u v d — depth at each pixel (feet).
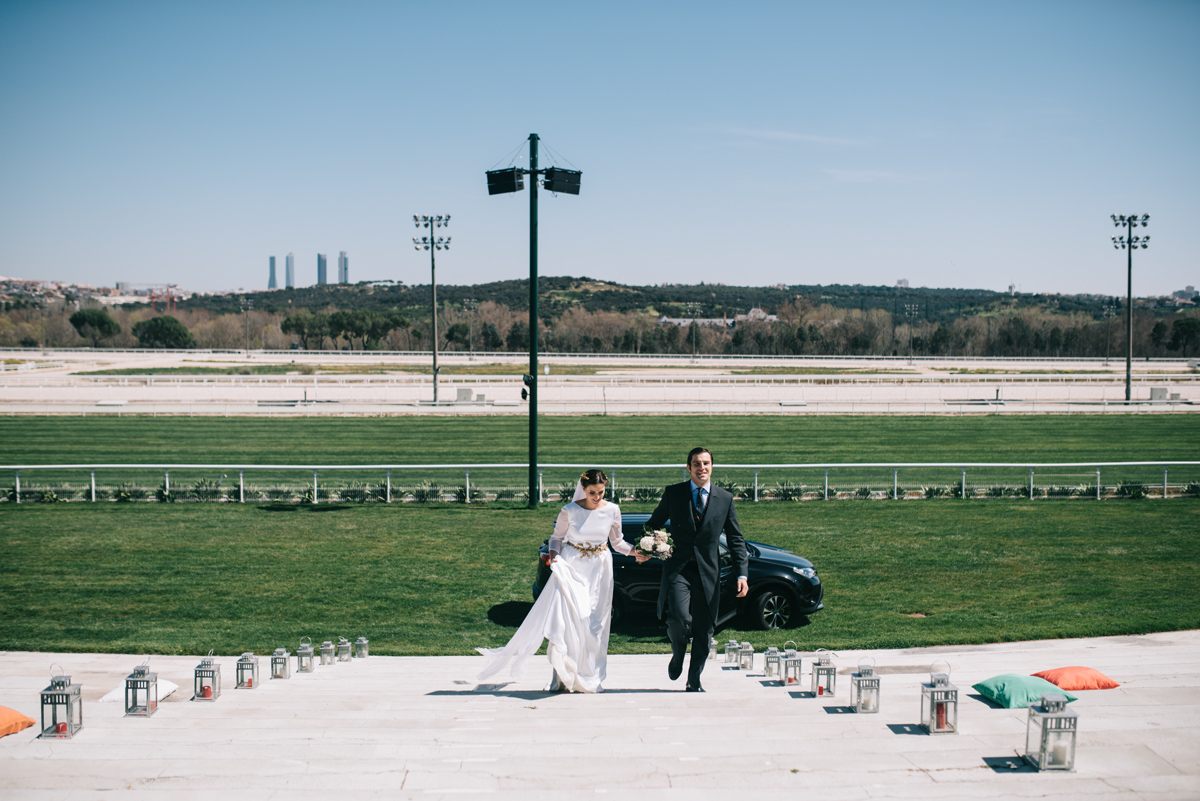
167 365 245.45
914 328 441.27
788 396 161.17
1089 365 281.74
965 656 27.40
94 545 47.65
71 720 15.94
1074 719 13.17
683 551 19.66
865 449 99.60
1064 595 38.01
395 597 37.86
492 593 38.63
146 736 16.05
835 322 427.33
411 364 257.34
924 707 16.05
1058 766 13.19
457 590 39.04
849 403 142.00
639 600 33.06
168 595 37.73
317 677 24.39
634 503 63.16
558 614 19.97
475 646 30.83
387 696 20.47
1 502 61.82
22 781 13.10
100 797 12.30
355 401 144.25
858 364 283.59
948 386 181.57
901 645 30.32
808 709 18.25
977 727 16.07
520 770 13.51
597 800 12.10
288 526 53.42
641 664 27.14
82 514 57.21
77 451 94.63
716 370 247.70
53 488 65.67
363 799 12.23
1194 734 15.03
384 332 403.75
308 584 39.81
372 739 15.67
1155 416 134.72
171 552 46.11
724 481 72.28
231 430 112.37
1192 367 265.34
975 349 404.16
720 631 32.76
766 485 72.84
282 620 34.40
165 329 378.53
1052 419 130.31
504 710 18.28
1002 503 62.44
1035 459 92.73
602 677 20.52
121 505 60.85
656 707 18.52
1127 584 39.93
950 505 61.57
